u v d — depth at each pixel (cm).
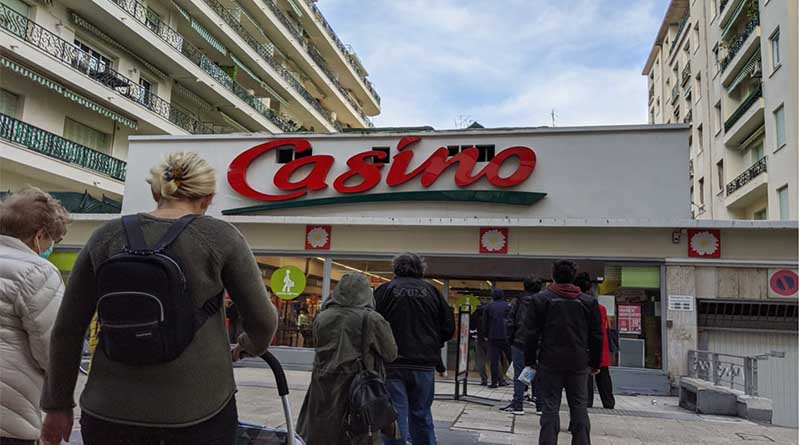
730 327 1133
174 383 176
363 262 1295
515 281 1230
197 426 178
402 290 467
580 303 501
